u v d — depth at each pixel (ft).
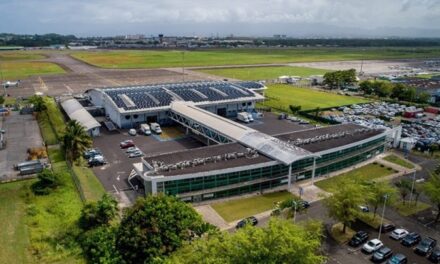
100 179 291.79
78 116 438.40
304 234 161.79
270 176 279.69
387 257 199.62
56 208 245.86
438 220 241.14
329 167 311.68
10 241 209.67
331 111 549.13
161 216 184.34
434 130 453.17
